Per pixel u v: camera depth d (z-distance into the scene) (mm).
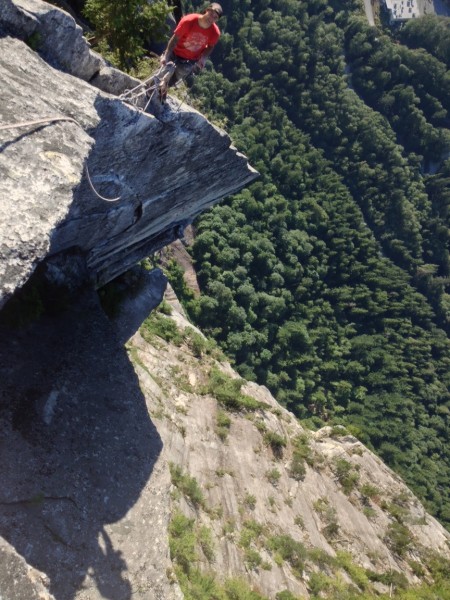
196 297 60500
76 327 9523
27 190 4977
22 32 6133
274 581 19953
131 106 7160
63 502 7930
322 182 90312
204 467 22828
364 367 80250
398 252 101312
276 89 91188
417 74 123812
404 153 117312
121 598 8008
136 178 8727
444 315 103188
